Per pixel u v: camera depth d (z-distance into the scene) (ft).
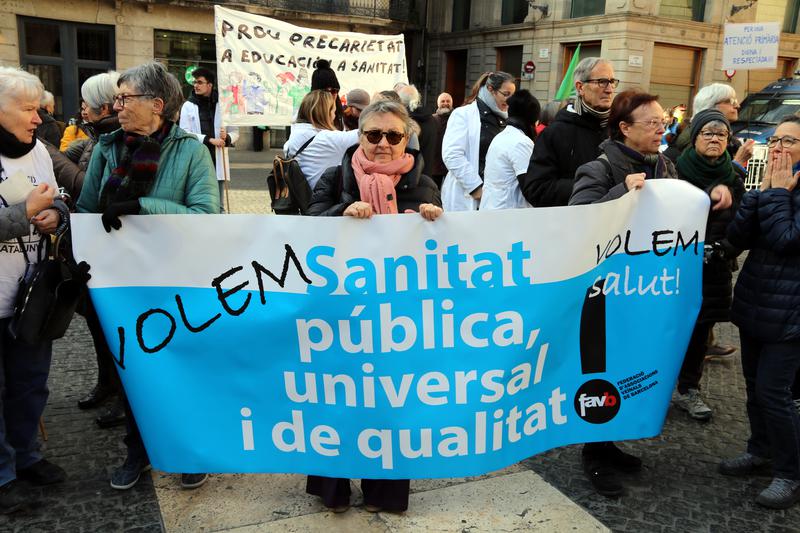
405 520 8.84
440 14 89.51
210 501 9.23
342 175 9.23
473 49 85.35
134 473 9.52
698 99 14.05
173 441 8.50
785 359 9.14
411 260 8.25
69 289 8.40
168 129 8.99
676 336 9.36
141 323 8.38
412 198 9.05
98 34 66.64
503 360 8.49
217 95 23.65
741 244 9.55
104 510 8.96
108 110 11.55
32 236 8.84
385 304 8.28
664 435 11.59
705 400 13.17
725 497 9.64
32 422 9.33
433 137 19.72
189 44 71.31
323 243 8.19
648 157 9.59
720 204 9.70
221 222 8.19
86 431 11.21
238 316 8.32
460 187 15.47
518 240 8.36
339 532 8.55
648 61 70.13
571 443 9.08
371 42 24.58
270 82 22.56
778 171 9.02
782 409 9.21
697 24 71.36
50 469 9.56
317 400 8.45
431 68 92.17
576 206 8.48
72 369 13.80
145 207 8.34
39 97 8.61
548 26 75.10
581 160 11.35
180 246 8.25
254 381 8.42
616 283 9.04
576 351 8.93
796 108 45.16
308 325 8.31
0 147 8.48
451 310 8.34
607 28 69.36
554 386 8.87
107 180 8.84
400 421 8.46
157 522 8.72
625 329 9.12
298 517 8.87
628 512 9.18
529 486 9.78
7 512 8.72
